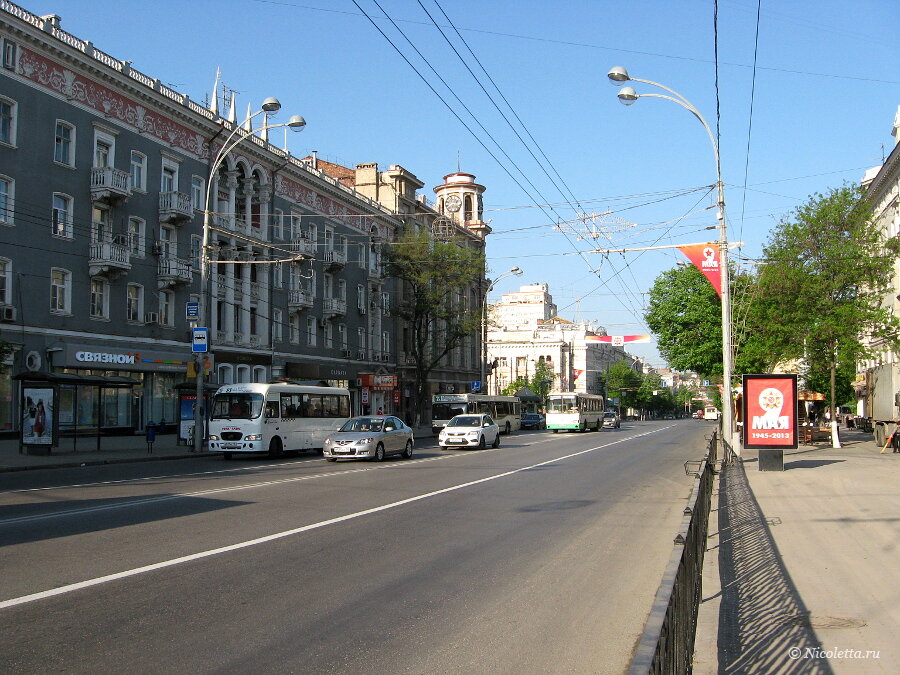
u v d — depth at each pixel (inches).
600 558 385.1
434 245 2078.0
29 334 1144.2
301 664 224.2
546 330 4687.5
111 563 354.3
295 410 1166.3
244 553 382.0
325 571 345.4
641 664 126.2
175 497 602.2
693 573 249.1
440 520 498.3
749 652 242.7
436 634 256.4
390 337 2345.0
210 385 1326.3
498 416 2185.0
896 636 255.8
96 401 1285.7
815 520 499.5
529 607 292.7
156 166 1385.3
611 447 1407.5
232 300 1585.9
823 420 2235.5
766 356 1400.1
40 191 1161.4
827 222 1312.7
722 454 983.6
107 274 1274.6
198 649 235.6
